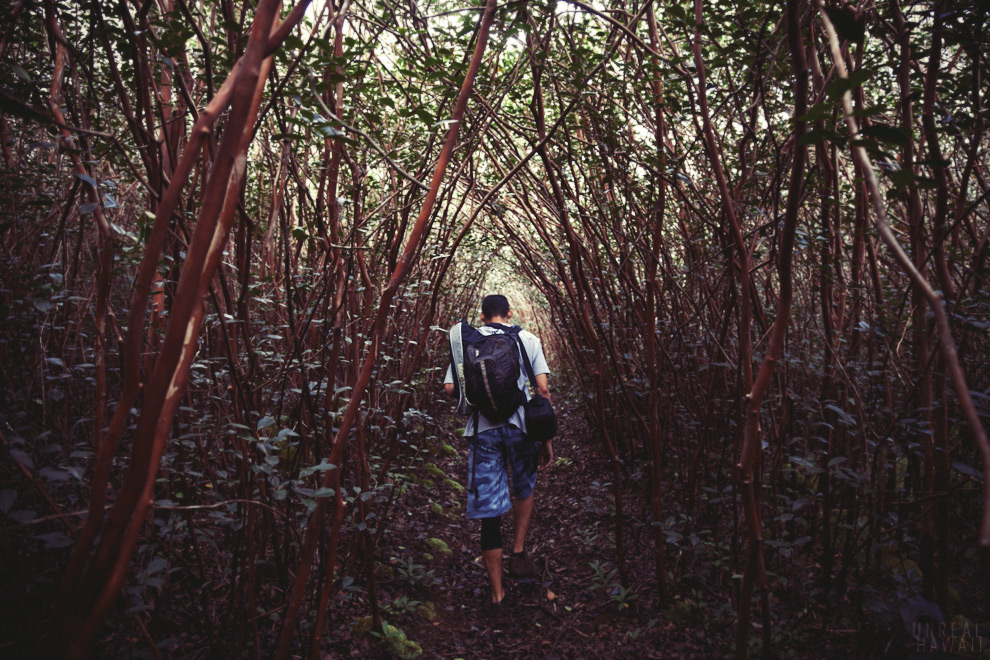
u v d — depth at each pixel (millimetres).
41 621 1307
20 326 1583
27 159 2008
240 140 885
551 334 8805
